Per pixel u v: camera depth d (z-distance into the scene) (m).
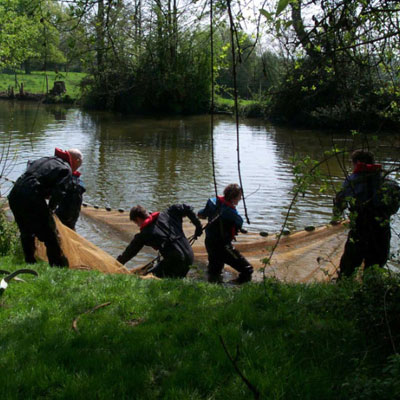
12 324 4.30
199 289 5.27
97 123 30.92
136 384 3.25
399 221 8.79
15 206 6.12
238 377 3.24
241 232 8.82
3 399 3.10
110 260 6.84
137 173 15.38
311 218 10.38
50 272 5.79
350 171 15.28
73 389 3.19
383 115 4.26
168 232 6.67
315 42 3.89
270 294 4.56
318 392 3.04
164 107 38.16
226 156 18.88
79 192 8.00
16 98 45.12
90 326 4.22
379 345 3.46
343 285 4.63
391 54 4.54
